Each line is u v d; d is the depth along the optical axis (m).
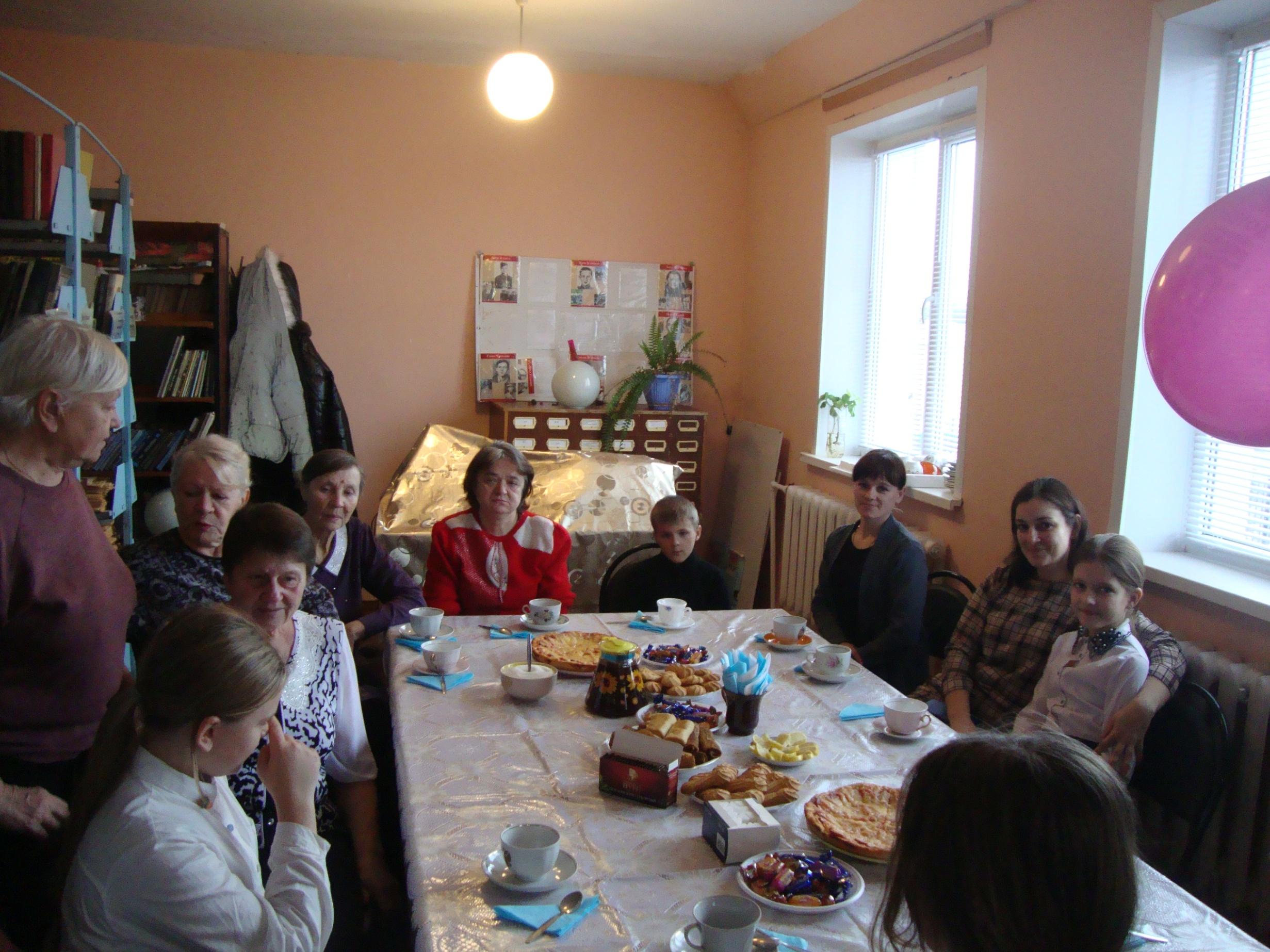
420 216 4.61
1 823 1.42
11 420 1.52
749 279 4.97
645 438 4.65
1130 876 0.71
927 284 3.78
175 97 4.33
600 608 3.00
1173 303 1.50
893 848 0.80
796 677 2.10
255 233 4.46
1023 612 2.35
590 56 4.40
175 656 1.11
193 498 1.96
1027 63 2.88
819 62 3.97
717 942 1.05
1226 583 2.26
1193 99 2.43
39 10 3.88
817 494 4.07
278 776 1.25
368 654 2.79
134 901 1.07
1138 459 2.52
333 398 4.33
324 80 4.45
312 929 1.16
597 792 1.53
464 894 1.23
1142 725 1.92
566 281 4.80
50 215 2.54
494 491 2.66
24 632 1.52
